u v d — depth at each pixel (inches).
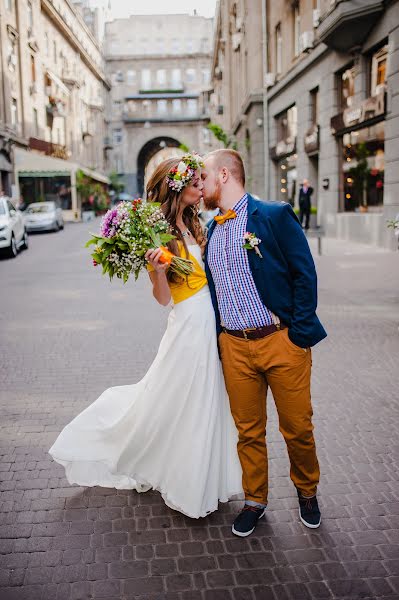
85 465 131.9
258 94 1160.2
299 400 113.3
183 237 117.3
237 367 115.2
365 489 134.6
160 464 121.4
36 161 1433.3
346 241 737.0
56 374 223.9
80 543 114.5
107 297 399.2
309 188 808.9
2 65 1337.4
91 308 359.6
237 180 114.3
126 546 113.5
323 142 813.9
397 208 592.1
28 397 197.6
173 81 2997.0
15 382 214.2
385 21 597.0
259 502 119.3
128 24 3016.7
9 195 1362.0
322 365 230.5
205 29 3014.3
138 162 3280.0
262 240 108.7
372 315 317.1
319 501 129.9
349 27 636.7
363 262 527.2
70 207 1553.9
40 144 1547.7
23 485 137.6
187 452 117.0
